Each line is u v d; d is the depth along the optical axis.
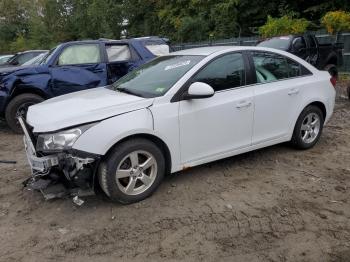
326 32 17.23
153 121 4.26
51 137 3.98
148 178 4.35
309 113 5.80
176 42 29.88
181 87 4.52
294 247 3.49
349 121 7.88
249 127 5.09
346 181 4.86
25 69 7.70
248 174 5.08
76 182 3.97
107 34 35.91
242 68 5.07
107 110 4.16
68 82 7.85
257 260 3.31
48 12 41.75
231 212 4.11
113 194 4.14
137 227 3.86
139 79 5.10
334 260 3.30
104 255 3.44
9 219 4.09
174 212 4.12
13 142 7.12
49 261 3.38
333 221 3.91
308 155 5.75
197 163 4.72
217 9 25.89
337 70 14.73
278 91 5.32
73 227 3.89
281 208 4.18
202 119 4.62
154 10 34.03
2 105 7.52
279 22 19.48
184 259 3.35
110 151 4.09
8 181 5.12
